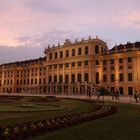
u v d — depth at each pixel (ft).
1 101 141.28
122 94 274.77
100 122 54.34
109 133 42.11
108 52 299.79
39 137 37.63
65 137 38.11
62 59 338.75
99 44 317.22
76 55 324.39
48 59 361.71
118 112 79.05
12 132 36.47
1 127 37.76
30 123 42.57
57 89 329.31
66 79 332.19
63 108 94.17
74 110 85.76
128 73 273.54
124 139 37.78
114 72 286.46
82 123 52.03
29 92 375.25
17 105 110.32
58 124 45.39
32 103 127.44
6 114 70.95
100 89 272.10
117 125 50.88
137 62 266.16
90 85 289.53
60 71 341.00
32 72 406.21
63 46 342.03
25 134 37.09
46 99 158.51
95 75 304.91
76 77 320.50
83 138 37.78
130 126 50.01
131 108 96.84
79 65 319.88
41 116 64.64
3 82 456.45
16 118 59.62
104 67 297.94
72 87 311.88
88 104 120.26
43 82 382.83
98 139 37.45
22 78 424.87
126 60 276.62
